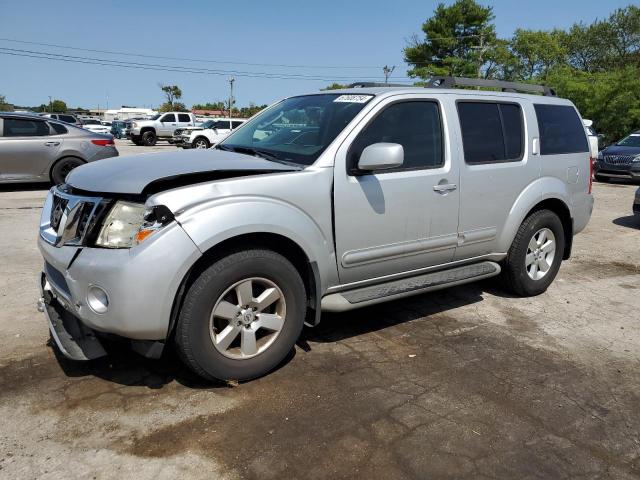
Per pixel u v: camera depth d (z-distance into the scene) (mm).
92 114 117938
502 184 4586
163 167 3262
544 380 3539
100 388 3236
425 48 50562
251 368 3295
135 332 2902
